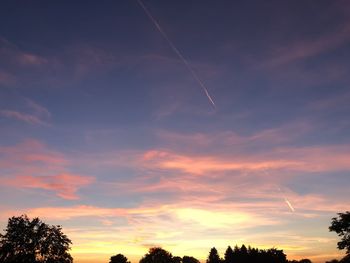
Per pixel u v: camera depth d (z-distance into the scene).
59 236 56.41
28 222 56.09
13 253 53.84
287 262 115.62
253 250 118.00
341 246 53.44
